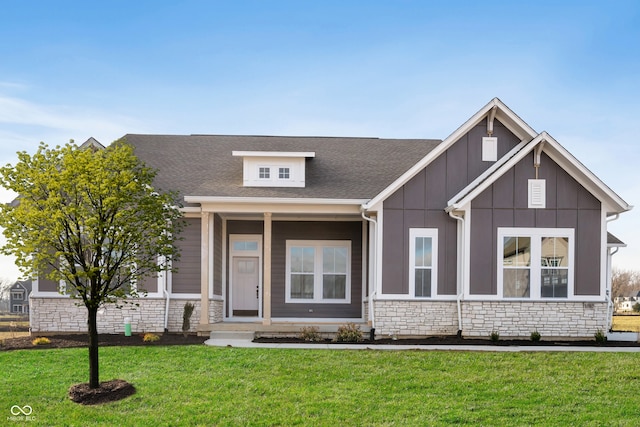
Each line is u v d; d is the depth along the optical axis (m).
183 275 18.16
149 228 11.40
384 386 11.41
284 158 19.17
